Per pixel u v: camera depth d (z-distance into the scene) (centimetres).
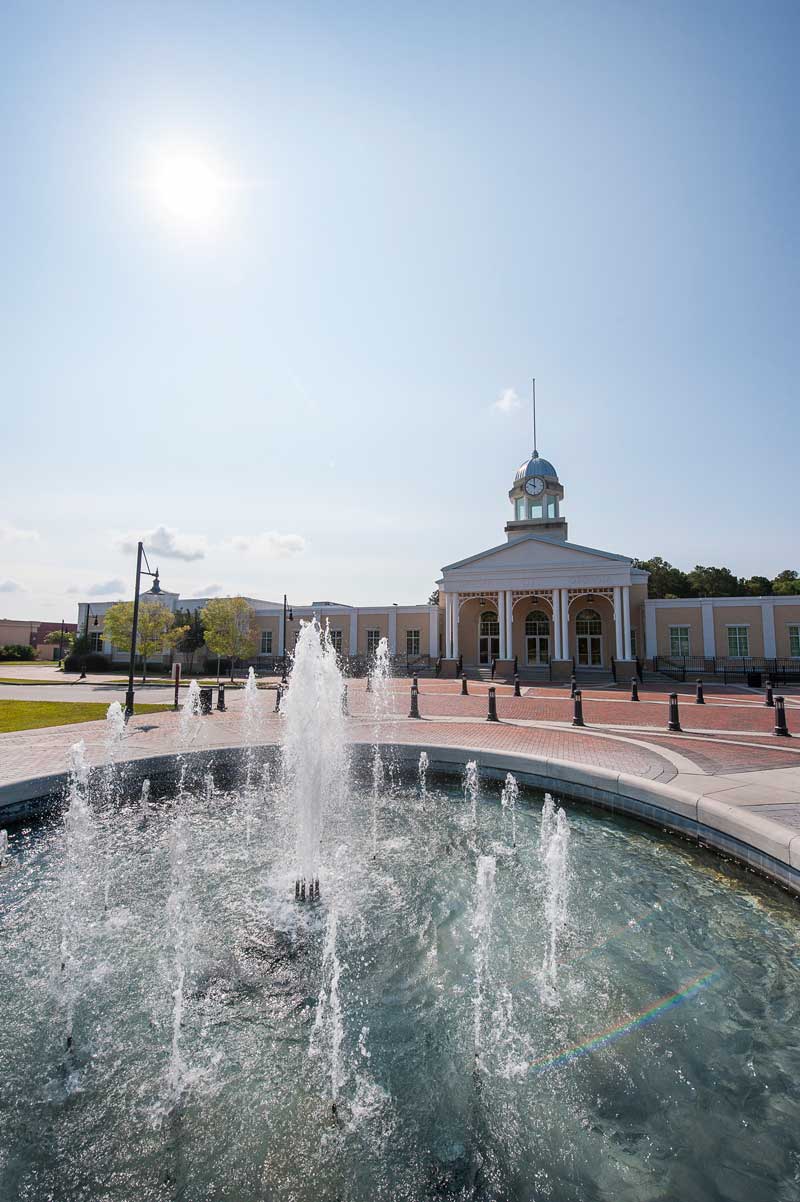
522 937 471
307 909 520
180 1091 315
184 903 533
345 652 4072
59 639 5909
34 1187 260
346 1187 260
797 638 3123
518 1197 254
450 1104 306
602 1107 304
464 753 985
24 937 475
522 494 4053
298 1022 372
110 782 872
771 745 1062
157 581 1766
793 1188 259
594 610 3538
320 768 752
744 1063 335
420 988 406
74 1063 336
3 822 746
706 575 5456
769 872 556
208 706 1634
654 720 1435
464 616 3788
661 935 475
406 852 658
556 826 751
